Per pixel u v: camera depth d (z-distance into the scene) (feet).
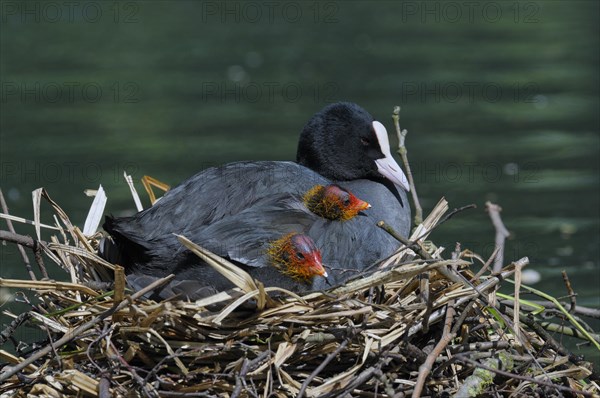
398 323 25.25
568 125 67.92
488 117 70.38
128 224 27.35
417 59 86.58
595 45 90.38
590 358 34.32
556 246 45.14
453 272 25.93
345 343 23.66
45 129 66.80
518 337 25.31
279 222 27.14
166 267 26.07
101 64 84.53
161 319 24.13
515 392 25.22
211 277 25.63
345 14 107.14
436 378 25.04
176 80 80.23
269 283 26.20
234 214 27.55
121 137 64.95
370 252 28.53
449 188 54.54
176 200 27.78
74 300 25.93
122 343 24.88
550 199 52.34
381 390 24.94
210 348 24.18
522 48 90.12
